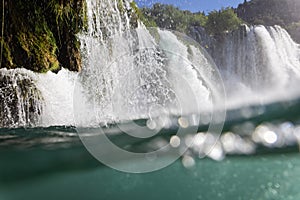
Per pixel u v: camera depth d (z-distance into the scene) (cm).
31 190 306
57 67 980
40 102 836
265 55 2386
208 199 286
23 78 841
